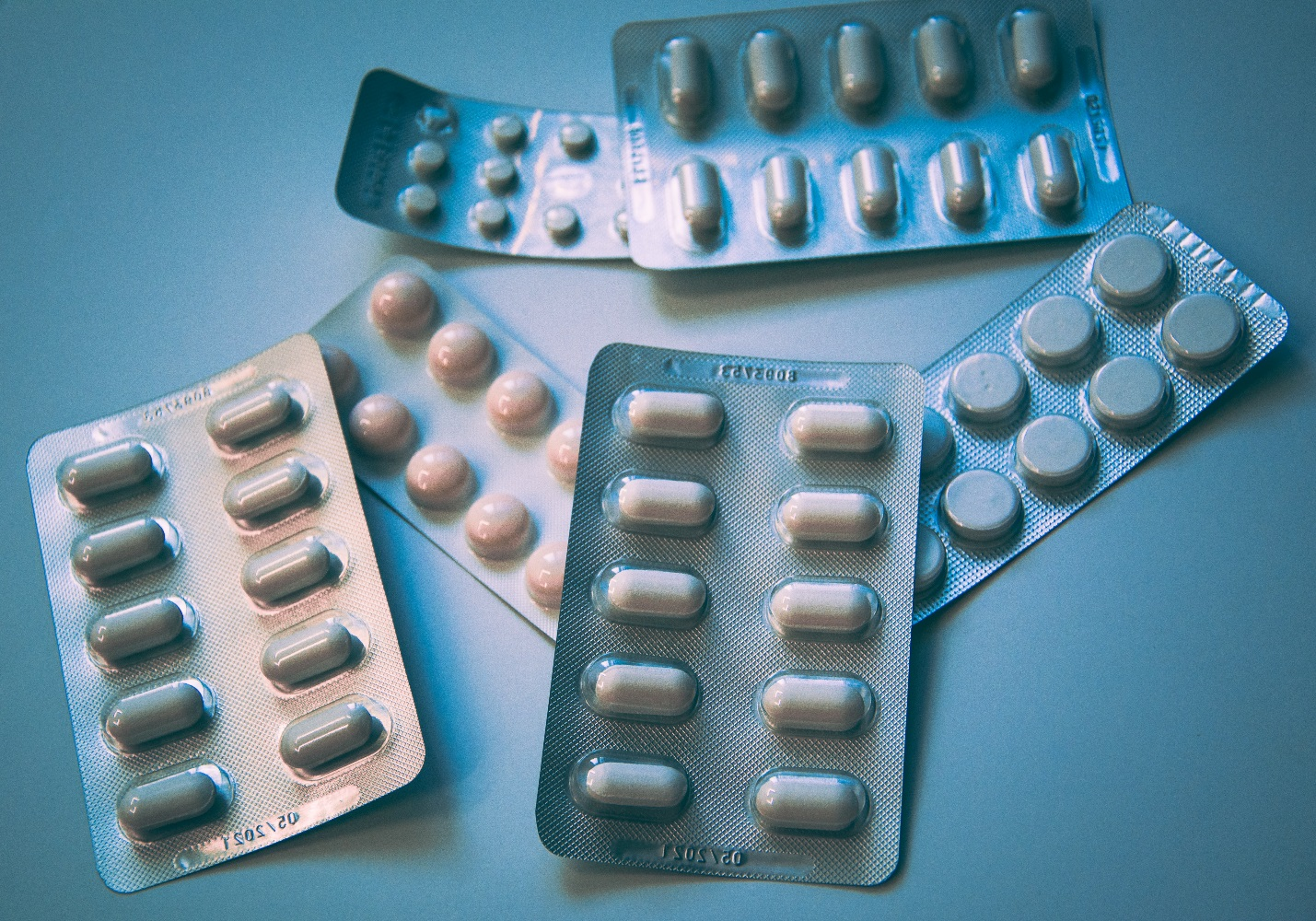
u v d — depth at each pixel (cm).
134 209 35
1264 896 28
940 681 30
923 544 30
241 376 32
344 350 33
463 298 33
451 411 32
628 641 29
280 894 29
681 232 33
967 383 31
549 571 30
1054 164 32
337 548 30
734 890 28
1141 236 31
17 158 36
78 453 31
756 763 29
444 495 31
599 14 36
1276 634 30
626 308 33
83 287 34
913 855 28
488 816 29
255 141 36
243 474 31
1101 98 33
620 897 28
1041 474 30
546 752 29
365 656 30
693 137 34
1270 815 28
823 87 34
